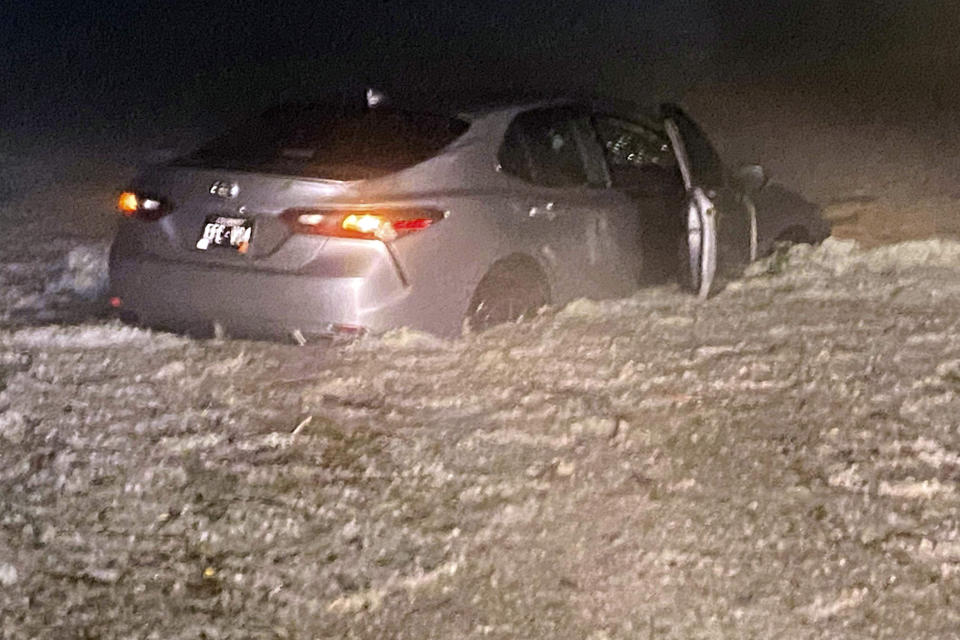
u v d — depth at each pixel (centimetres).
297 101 734
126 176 1321
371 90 715
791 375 606
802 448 521
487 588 423
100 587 425
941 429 539
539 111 731
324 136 686
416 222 631
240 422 553
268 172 651
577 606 412
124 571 434
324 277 616
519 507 475
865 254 855
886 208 1136
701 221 739
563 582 427
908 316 707
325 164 656
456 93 757
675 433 539
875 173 1310
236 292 633
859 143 1484
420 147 670
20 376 612
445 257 644
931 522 460
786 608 409
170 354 641
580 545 449
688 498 482
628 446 527
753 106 1755
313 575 431
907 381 595
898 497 479
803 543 447
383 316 621
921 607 408
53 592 421
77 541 454
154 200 667
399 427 547
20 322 754
